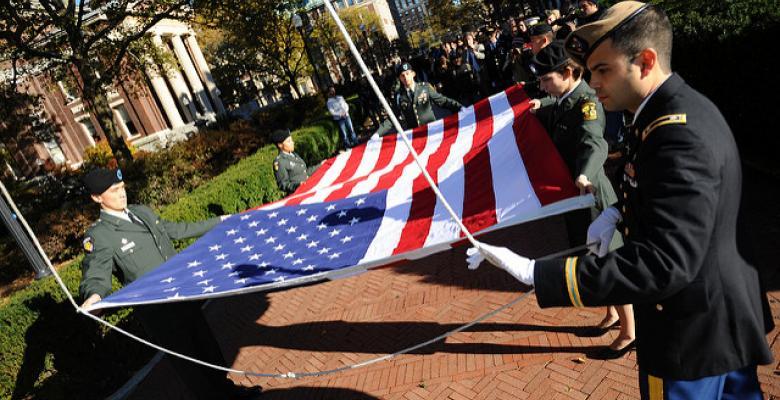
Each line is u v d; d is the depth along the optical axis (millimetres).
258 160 8586
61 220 10047
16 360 4273
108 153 21672
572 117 2797
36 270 7133
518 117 3768
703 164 1180
